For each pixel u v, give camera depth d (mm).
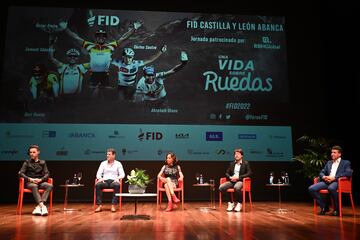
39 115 7277
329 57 7965
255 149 7555
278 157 7574
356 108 7445
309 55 8023
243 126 7609
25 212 5336
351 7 7480
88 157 7270
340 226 3906
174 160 6039
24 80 7355
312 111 7844
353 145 7516
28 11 7594
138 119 7469
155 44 7746
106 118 7414
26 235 3307
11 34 7480
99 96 7465
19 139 7168
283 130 7676
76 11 7688
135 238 3148
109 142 7340
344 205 6711
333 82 7871
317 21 8117
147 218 4637
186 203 7000
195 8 7953
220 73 7750
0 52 7500
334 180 5008
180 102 7582
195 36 7840
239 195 5582
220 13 7977
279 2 8148
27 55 7445
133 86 7559
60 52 7523
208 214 5133
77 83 7457
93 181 7234
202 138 7500
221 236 3262
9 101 7250
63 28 7609
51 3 7695
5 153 7113
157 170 7344
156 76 7633
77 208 6027
